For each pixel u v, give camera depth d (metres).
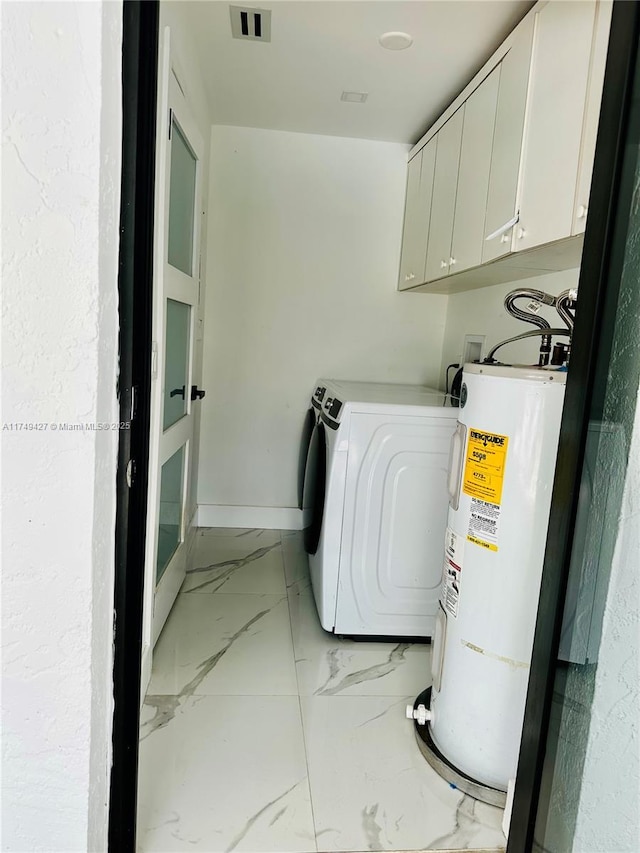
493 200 1.90
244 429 3.28
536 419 1.35
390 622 2.21
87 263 0.86
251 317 3.20
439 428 2.09
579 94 1.40
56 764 0.99
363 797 1.47
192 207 2.47
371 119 2.80
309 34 2.02
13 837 1.01
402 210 3.19
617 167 0.96
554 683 1.14
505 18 1.83
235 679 1.94
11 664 0.94
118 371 0.97
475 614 1.48
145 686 1.81
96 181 0.84
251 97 2.62
